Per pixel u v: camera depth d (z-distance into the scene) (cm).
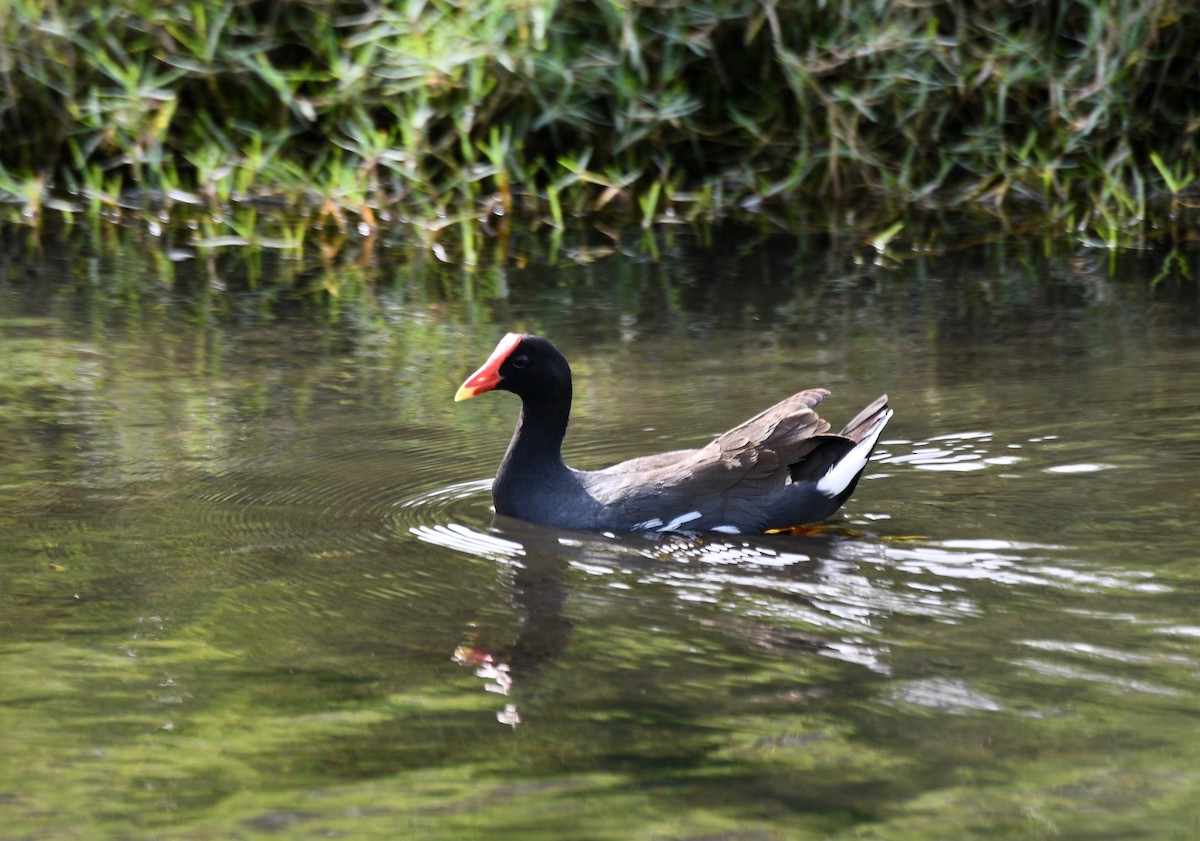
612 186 2153
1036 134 2216
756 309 1720
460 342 1606
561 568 997
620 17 2144
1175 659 820
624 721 759
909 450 1209
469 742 737
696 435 1284
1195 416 1262
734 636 870
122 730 753
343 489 1167
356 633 880
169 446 1269
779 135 2228
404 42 2178
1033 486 1117
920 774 699
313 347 1590
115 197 2169
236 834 653
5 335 1622
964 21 2211
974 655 833
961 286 1812
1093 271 1875
